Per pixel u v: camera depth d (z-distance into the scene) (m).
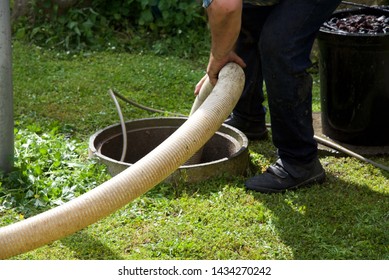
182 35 6.85
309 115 4.02
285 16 3.77
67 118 5.20
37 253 3.47
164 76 6.05
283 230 3.67
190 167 4.08
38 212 3.83
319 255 3.47
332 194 4.06
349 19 4.76
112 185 3.08
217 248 3.52
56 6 6.84
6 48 3.97
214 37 3.70
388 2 6.16
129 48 6.75
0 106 4.04
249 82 4.62
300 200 3.98
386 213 3.86
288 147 4.08
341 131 4.69
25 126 4.99
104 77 6.01
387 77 4.50
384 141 4.66
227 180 4.16
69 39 6.75
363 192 4.11
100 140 4.49
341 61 4.53
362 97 4.55
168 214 3.83
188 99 5.64
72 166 4.26
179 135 3.34
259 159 4.56
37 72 6.10
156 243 3.57
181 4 6.82
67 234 2.99
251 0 3.88
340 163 4.50
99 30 6.89
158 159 3.20
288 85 3.85
